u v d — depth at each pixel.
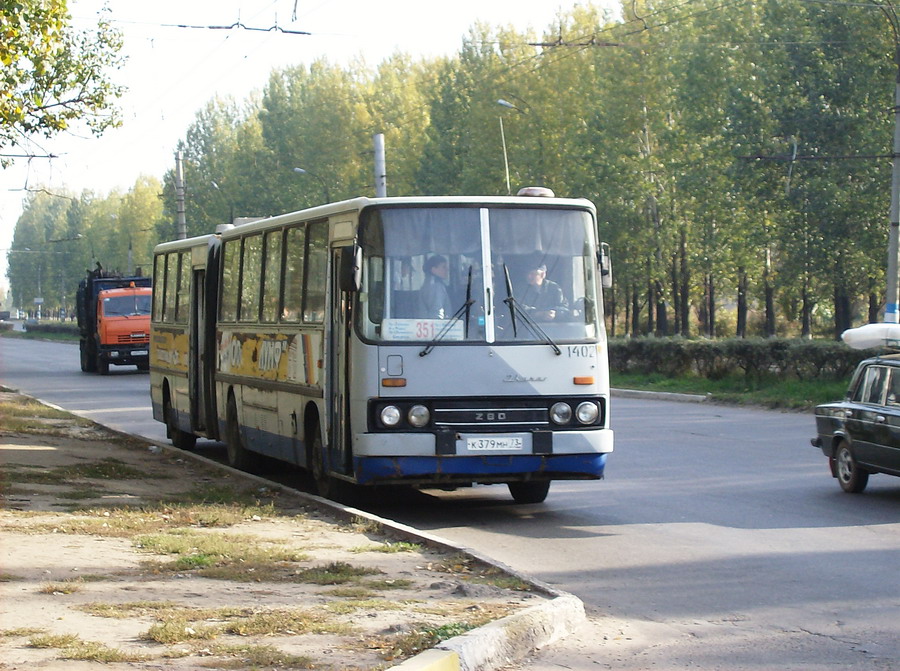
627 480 15.48
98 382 42.84
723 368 33.12
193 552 9.59
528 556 10.49
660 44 57.69
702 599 8.72
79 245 139.00
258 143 99.81
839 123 47.41
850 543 10.84
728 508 13.01
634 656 7.17
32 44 17.73
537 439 12.12
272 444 15.35
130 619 7.20
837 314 53.28
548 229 12.64
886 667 6.90
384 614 7.45
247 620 7.18
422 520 12.66
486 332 12.23
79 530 10.62
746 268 56.91
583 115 61.94
